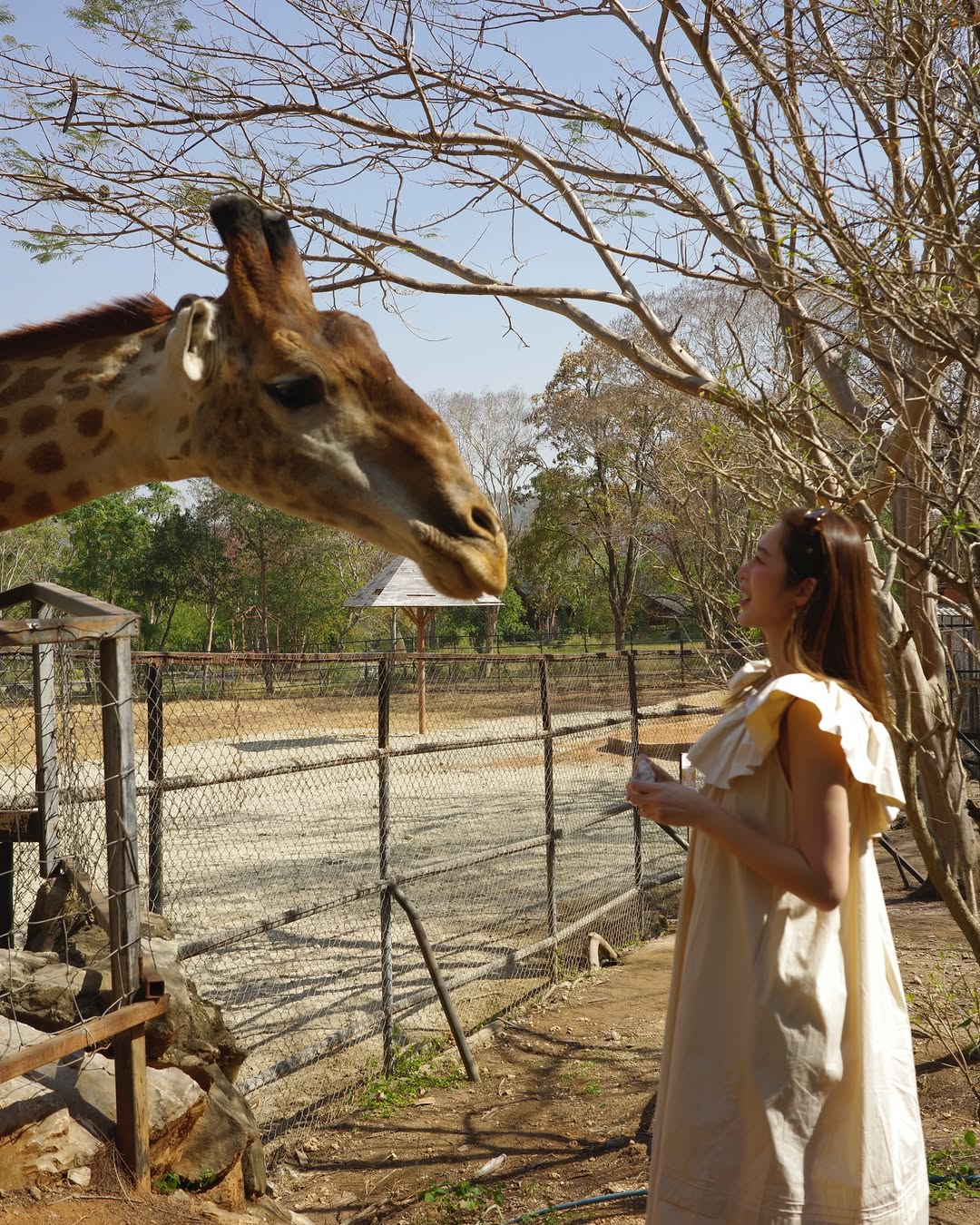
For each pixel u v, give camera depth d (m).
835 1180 1.79
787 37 3.91
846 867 1.78
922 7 3.45
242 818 10.01
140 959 2.80
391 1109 4.47
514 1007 5.60
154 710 3.85
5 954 3.17
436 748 5.18
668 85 5.25
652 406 23.47
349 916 7.01
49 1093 2.71
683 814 1.85
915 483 3.72
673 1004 2.05
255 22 4.63
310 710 8.55
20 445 2.50
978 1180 3.15
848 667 1.96
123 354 2.52
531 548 37.34
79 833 3.76
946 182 3.47
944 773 4.16
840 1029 1.83
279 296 2.37
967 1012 4.66
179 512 36.75
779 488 3.97
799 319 3.77
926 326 3.27
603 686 14.45
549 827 6.12
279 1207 3.19
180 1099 2.86
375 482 2.38
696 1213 1.83
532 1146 4.05
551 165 5.07
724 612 6.27
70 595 2.86
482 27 4.81
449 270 5.30
